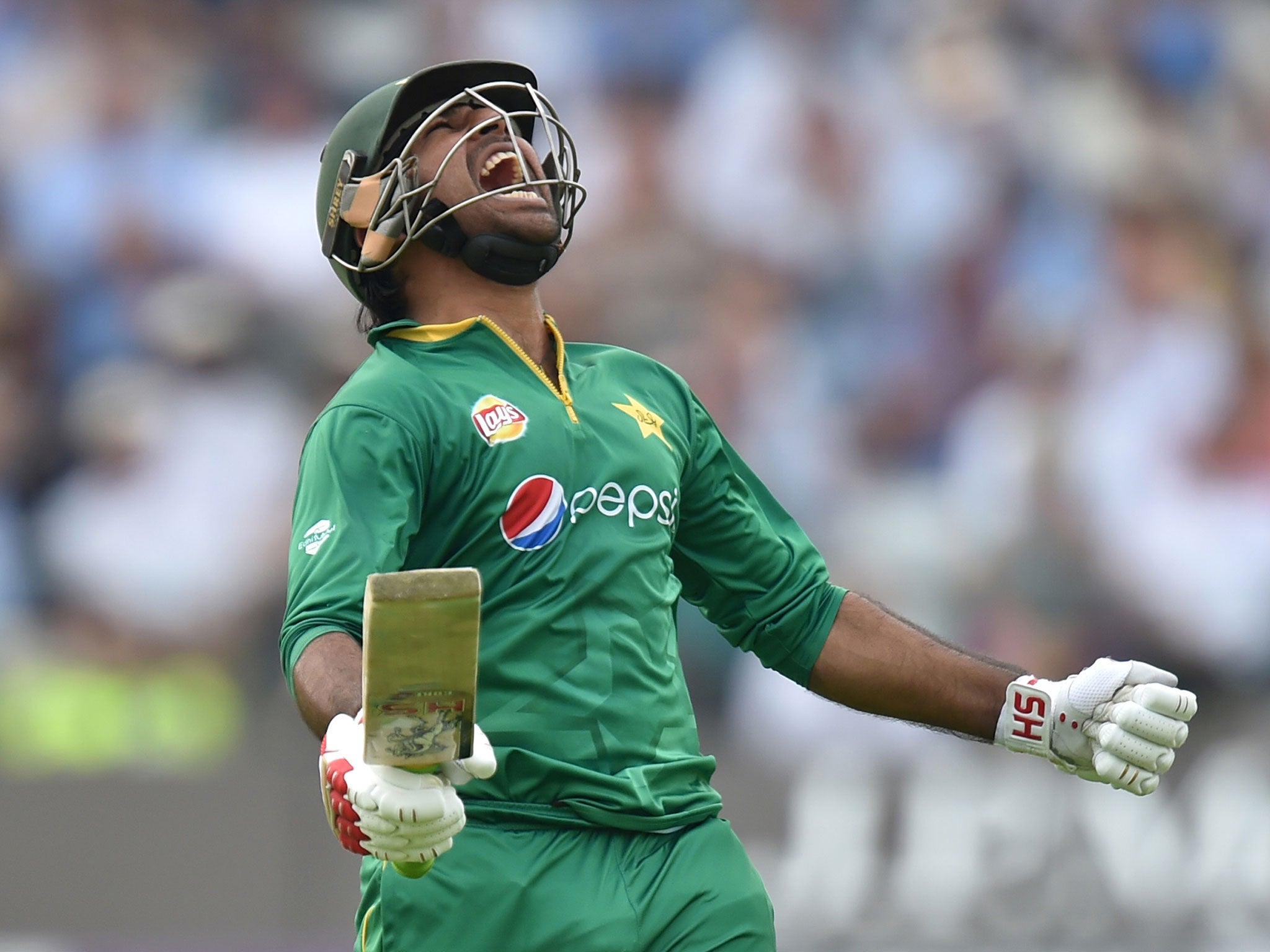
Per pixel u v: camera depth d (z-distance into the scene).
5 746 26.36
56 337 32.22
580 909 9.95
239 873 24.41
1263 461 32.47
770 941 10.60
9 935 24.00
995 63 37.50
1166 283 35.12
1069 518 30.59
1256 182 38.12
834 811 24.88
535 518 10.24
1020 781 24.89
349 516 9.85
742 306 33.38
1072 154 36.94
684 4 37.12
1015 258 35.16
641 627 10.43
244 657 28.55
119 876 24.33
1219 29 39.44
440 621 7.87
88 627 28.72
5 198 33.88
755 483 11.84
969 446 31.98
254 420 30.75
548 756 10.05
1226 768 25.94
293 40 36.84
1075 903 24.77
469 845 10.02
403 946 9.98
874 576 30.06
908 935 24.58
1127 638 29.88
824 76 36.69
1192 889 25.11
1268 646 30.30
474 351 10.67
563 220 11.19
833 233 35.19
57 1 36.28
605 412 10.77
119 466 30.05
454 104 11.00
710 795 10.68
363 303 11.70
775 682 26.86
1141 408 32.50
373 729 8.02
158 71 35.81
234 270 33.22
